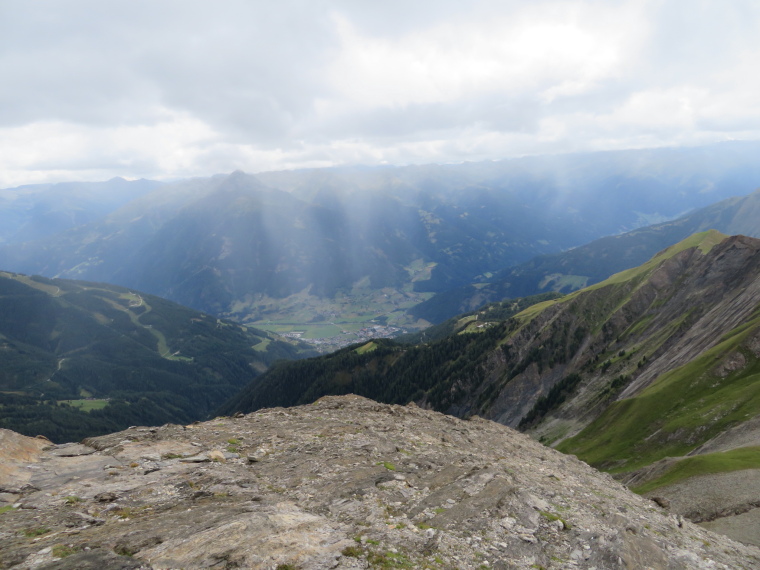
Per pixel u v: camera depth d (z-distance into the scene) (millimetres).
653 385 112000
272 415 40844
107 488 20562
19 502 18609
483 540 18094
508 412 184125
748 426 69562
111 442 27672
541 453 47469
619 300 196250
